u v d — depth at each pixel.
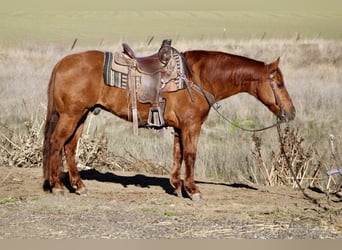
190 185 11.53
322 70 32.34
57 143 11.32
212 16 67.75
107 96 11.34
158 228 9.52
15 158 14.81
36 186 12.46
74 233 9.14
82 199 11.41
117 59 11.34
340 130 20.03
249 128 20.14
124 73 11.27
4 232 9.14
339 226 9.86
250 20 64.69
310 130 20.00
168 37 47.41
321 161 13.66
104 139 16.22
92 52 11.45
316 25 60.16
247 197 12.03
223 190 12.66
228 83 11.50
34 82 25.38
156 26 58.06
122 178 13.66
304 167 13.69
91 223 9.72
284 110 11.49
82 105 11.27
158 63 11.37
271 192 12.64
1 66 29.30
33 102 21.53
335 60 35.47
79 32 51.47
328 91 25.03
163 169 14.88
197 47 37.81
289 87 25.94
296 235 9.29
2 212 10.32
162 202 11.34
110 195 11.84
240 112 21.61
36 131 15.16
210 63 11.48
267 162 14.85
